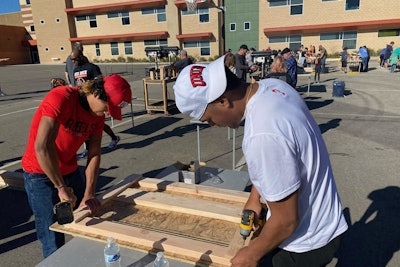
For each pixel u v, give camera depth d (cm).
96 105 201
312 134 126
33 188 221
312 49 2206
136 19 3153
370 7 2381
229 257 147
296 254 144
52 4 3459
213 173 338
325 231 142
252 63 1021
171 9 2955
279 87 134
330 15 2489
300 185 126
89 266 155
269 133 114
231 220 183
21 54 4169
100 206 203
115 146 603
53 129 194
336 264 265
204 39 2944
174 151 571
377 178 427
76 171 246
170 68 857
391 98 978
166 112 843
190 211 193
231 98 127
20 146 639
